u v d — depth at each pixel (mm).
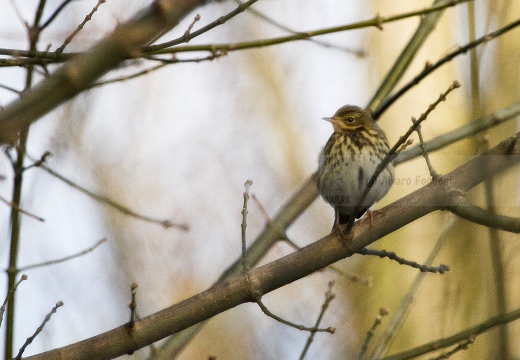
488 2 10039
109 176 22078
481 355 15992
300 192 12922
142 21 5672
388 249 19672
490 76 11594
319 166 12484
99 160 21891
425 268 9109
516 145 8898
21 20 9109
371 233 9039
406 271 19438
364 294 20031
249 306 21609
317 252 8953
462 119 19609
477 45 9758
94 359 8359
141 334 8469
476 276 16297
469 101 9898
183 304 8648
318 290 20844
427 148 11992
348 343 19719
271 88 24781
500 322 8867
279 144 24344
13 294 9617
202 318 8641
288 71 24844
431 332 18141
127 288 21312
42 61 8953
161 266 22094
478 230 16656
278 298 21141
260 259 12359
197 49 9266
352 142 12148
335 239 9008
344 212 12281
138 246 21984
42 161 10219
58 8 9234
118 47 5641
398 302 19359
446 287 15352
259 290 8742
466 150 19047
